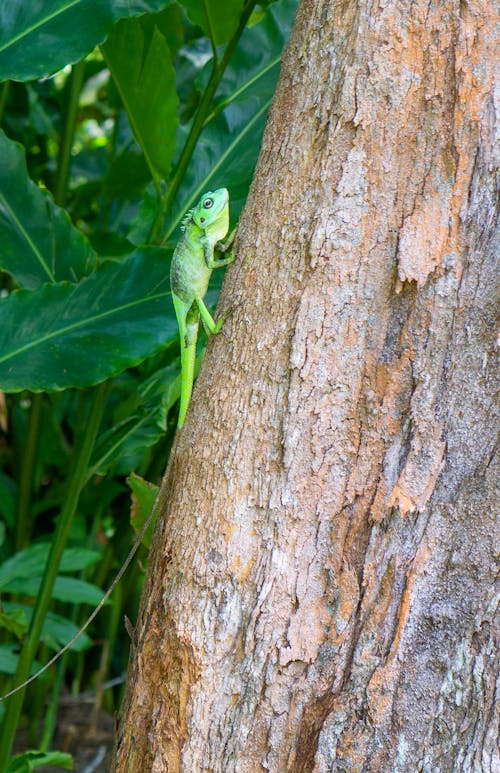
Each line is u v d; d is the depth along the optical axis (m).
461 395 3.03
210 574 3.04
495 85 3.01
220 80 3.44
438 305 3.02
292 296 3.04
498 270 3.02
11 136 4.42
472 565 3.03
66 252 3.41
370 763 3.03
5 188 3.40
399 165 3.02
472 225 3.02
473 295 3.02
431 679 3.03
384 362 3.03
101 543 4.34
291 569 3.03
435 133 3.01
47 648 3.89
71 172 4.74
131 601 4.25
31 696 3.88
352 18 3.03
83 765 3.77
